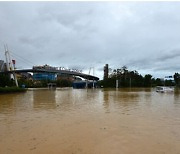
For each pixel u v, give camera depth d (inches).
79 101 943.0
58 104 812.0
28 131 360.8
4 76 2137.1
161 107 703.7
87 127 389.7
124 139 309.1
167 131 359.3
